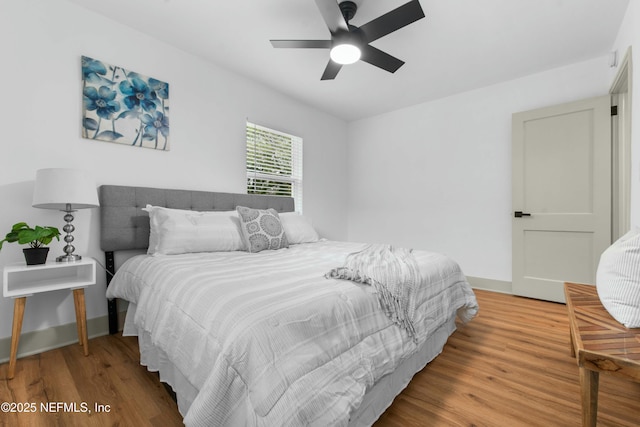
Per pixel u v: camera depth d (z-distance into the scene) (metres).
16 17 1.87
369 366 1.13
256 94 3.31
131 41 2.36
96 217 2.20
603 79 2.78
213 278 1.38
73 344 2.03
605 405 1.37
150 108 2.46
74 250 2.03
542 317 2.54
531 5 2.09
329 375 0.97
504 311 2.70
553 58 2.82
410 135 4.07
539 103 3.10
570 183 2.87
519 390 1.48
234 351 0.91
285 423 0.80
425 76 3.18
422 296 1.62
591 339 1.09
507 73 3.12
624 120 2.58
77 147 2.10
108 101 2.23
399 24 1.86
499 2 2.06
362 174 4.57
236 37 2.49
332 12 1.76
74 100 2.09
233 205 2.98
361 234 4.59
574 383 1.54
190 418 0.89
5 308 1.82
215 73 2.92
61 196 1.73
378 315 1.30
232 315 1.02
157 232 2.15
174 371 1.33
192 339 1.12
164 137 2.54
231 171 3.07
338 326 1.10
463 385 1.53
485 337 2.13
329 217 4.39
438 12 2.16
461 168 3.63
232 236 2.38
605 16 2.21
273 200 3.38
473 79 3.26
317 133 4.16
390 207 4.28
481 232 3.48
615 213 2.68
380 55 2.19
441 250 3.80
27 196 1.91
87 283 1.85
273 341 0.91
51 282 1.83
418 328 1.49
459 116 3.64
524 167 3.12
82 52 2.12
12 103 1.85
